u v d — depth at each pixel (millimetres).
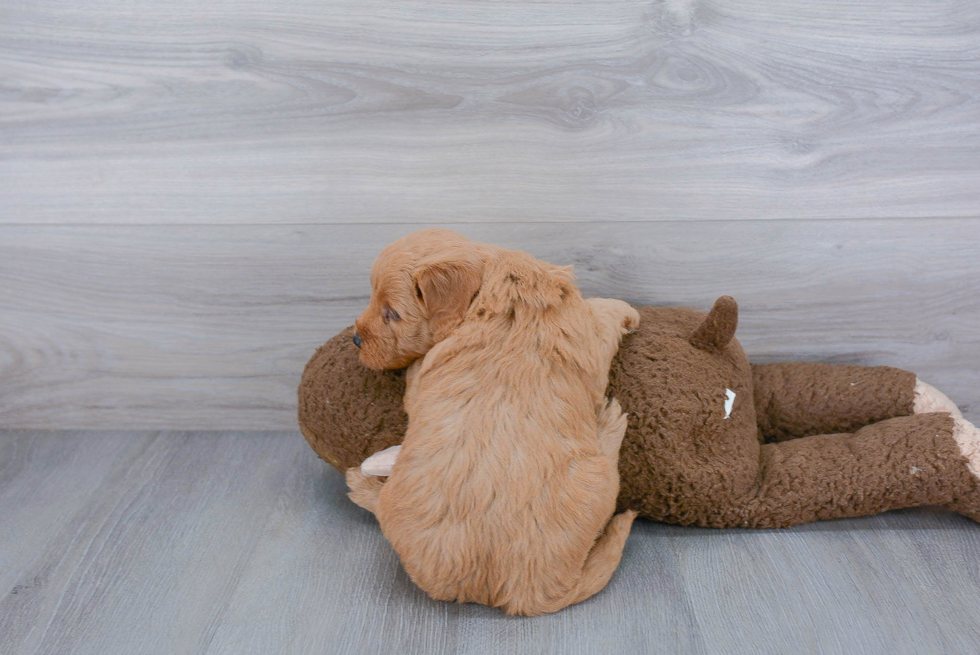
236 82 1511
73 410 1779
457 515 1138
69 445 1729
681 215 1597
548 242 1622
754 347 1717
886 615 1176
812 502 1372
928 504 1391
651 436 1359
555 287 1228
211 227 1610
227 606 1217
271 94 1519
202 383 1754
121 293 1668
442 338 1225
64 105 1529
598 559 1237
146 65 1503
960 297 1652
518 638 1140
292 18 1466
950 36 1470
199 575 1292
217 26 1475
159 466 1646
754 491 1392
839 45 1479
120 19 1471
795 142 1543
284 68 1502
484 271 1223
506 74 1498
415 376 1279
